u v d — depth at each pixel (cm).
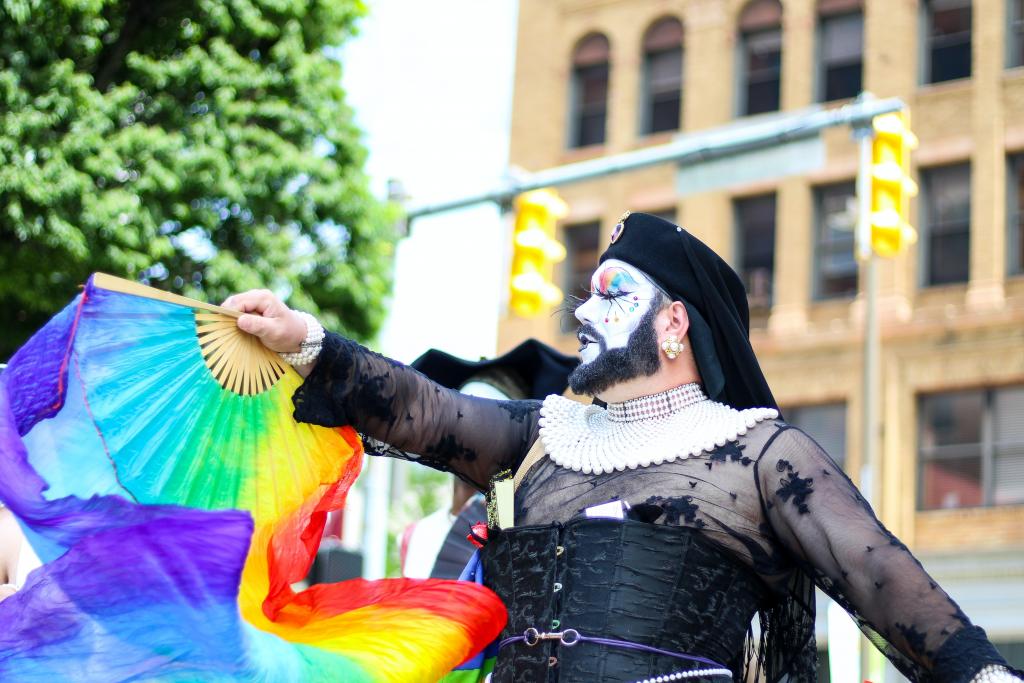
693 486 284
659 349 304
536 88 2381
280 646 278
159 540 263
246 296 304
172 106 1192
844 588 271
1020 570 1916
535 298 1186
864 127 1110
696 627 277
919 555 1980
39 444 287
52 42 1114
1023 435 1962
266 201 1234
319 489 310
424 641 297
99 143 1109
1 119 1080
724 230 2188
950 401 2020
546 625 282
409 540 530
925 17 2136
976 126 2056
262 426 305
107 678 262
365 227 1278
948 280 2058
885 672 1642
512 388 452
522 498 306
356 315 1301
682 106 2272
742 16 2244
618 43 2334
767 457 285
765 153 1086
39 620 263
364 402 311
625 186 2273
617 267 310
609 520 283
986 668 250
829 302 2100
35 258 1096
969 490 1988
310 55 1285
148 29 1208
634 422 301
